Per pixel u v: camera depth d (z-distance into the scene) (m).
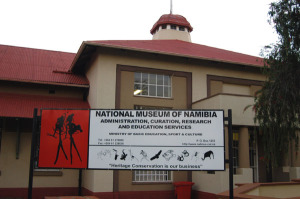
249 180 14.30
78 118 7.92
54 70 17.75
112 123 7.91
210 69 17.12
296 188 11.56
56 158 7.75
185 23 25.73
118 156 7.80
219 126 7.80
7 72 16.03
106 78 15.02
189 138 7.80
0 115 13.88
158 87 16.28
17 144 15.06
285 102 10.08
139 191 14.78
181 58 16.61
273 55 10.45
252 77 17.91
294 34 10.04
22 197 14.81
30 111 14.67
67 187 15.54
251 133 17.00
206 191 14.60
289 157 15.94
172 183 15.38
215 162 7.68
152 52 15.23
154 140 7.83
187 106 16.31
